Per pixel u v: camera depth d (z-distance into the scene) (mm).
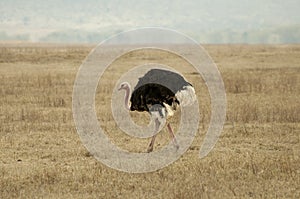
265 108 64562
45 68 126312
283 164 39562
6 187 35781
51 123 56750
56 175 37969
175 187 35281
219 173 38406
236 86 83750
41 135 51250
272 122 57531
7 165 41281
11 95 77812
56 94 79438
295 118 58188
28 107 67125
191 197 33219
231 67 127000
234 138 50312
